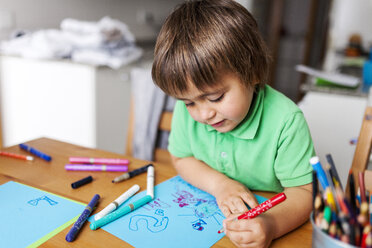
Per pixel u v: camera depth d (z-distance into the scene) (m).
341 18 3.53
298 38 3.56
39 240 0.49
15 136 2.07
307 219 0.57
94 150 0.87
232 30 0.54
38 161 0.78
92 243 0.49
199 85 0.52
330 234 0.36
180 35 0.54
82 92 1.81
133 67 2.10
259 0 3.53
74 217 0.56
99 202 0.61
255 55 0.57
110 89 1.91
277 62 3.66
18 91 1.97
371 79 1.92
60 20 2.20
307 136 0.64
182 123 0.76
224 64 0.52
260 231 0.47
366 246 0.33
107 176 0.72
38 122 1.98
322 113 1.44
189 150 0.76
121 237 0.51
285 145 0.64
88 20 2.39
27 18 2.00
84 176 0.71
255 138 0.67
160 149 1.15
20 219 0.54
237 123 0.60
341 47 3.63
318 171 0.39
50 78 1.87
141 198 0.61
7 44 1.92
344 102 1.58
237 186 0.64
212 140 0.71
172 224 0.55
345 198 0.36
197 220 0.56
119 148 2.11
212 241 0.50
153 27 3.09
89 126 1.85
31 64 1.88
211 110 0.55
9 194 0.63
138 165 0.78
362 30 3.48
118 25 2.05
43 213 0.56
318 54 3.72
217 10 0.56
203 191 0.67
